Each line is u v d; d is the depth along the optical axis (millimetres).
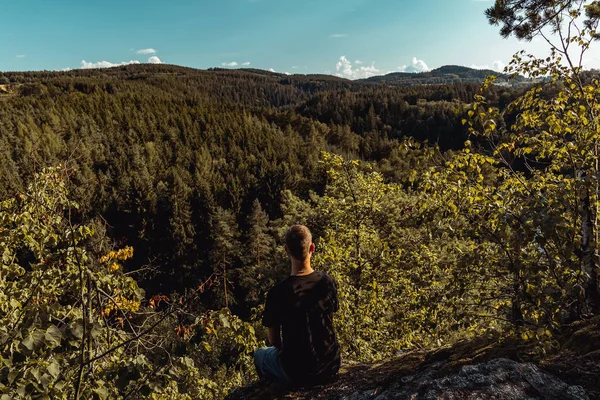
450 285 3719
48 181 4191
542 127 4488
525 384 2105
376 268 8977
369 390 2494
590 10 4762
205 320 3008
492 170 4238
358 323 7953
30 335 1990
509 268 3000
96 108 129750
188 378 3207
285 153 95750
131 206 60344
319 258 8594
